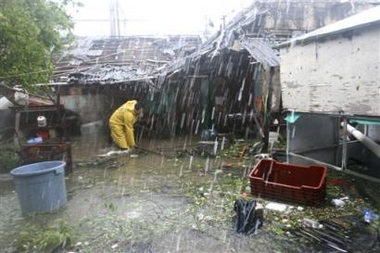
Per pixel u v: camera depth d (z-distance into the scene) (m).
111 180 7.31
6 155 8.92
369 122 5.12
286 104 6.98
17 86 10.19
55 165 6.04
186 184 6.79
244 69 11.67
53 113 12.80
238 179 6.92
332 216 4.91
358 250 3.98
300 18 13.38
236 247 4.16
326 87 5.83
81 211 5.54
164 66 13.05
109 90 13.72
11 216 5.42
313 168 5.88
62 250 4.24
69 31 10.67
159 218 5.12
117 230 4.75
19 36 8.01
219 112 12.54
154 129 12.66
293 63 6.62
